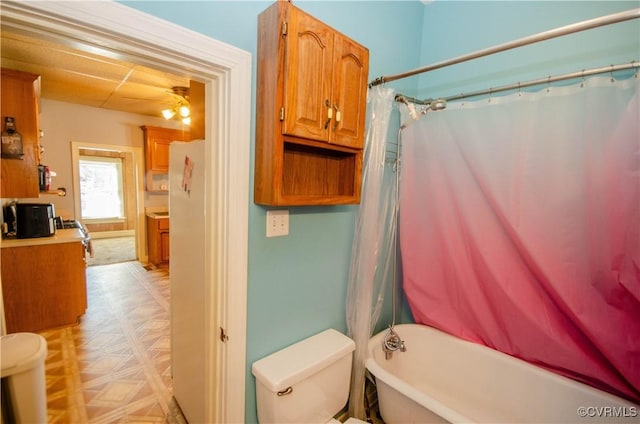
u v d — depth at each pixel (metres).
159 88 3.31
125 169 7.83
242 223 1.14
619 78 1.35
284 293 1.37
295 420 1.25
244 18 1.07
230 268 1.13
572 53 1.46
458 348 1.76
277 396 1.17
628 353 1.28
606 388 1.37
